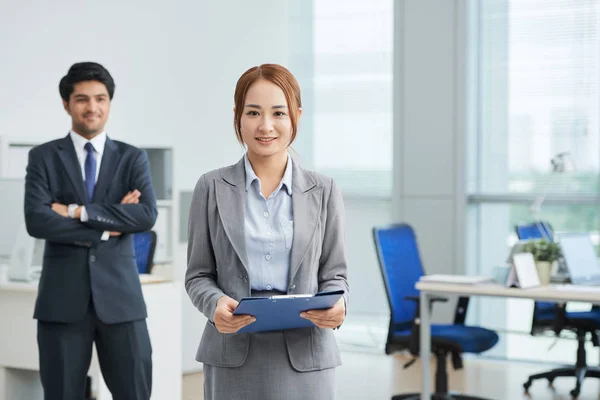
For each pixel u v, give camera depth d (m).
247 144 2.35
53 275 3.55
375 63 7.70
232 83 7.66
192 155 7.37
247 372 2.32
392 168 7.52
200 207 2.41
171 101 7.21
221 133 7.59
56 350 3.53
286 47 8.05
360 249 7.80
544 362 7.07
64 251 3.56
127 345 3.61
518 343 7.18
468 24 7.19
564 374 6.04
